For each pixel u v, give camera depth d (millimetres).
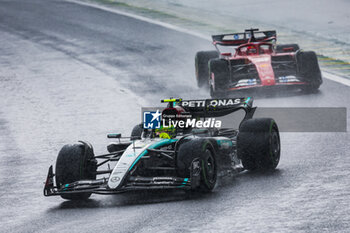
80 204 32812
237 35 72062
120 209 30219
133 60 94500
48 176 32156
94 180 31609
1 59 104625
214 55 72250
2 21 139750
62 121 62469
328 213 26312
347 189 30344
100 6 146875
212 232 24797
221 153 34812
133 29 117875
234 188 32438
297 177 33875
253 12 128625
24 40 119188
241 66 65125
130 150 32531
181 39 105250
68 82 83875
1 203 34812
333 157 38625
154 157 33406
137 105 67000
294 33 101500
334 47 89750
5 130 60812
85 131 57188
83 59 99250
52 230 27391
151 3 146125
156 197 32375
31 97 76625
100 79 84000
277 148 36969
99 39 113000
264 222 25688
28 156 49375
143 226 26359
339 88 65750
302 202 28453
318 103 59000
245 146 35812
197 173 30656
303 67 63438
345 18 115125
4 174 43469
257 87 61062
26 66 97688
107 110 65812
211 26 114062
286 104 59531
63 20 134625
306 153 40719
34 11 148375
